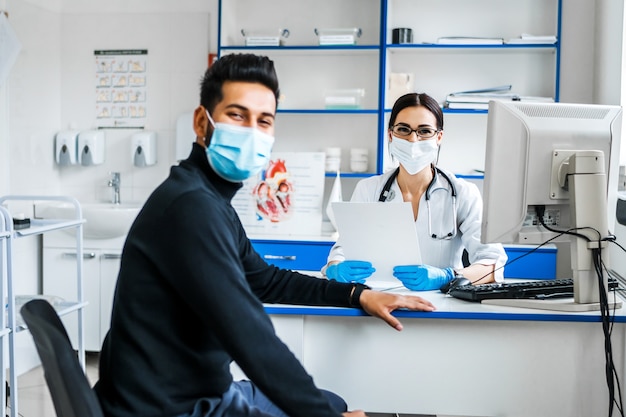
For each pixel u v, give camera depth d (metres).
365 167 3.90
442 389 2.00
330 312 1.91
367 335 2.00
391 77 3.84
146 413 1.33
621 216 2.52
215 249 1.33
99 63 4.12
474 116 3.95
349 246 2.18
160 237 1.33
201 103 1.52
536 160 1.96
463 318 1.91
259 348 1.31
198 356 1.39
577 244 1.97
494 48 3.72
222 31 3.84
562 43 3.79
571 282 2.18
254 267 1.89
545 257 3.48
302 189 3.85
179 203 1.35
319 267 3.63
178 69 4.06
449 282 2.19
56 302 2.85
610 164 2.05
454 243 2.59
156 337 1.36
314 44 4.00
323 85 4.04
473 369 1.99
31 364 3.80
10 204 3.62
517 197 1.97
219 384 1.44
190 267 1.30
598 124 2.03
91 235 3.77
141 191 4.14
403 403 2.01
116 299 1.39
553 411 2.00
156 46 4.07
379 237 2.14
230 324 1.30
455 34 3.92
